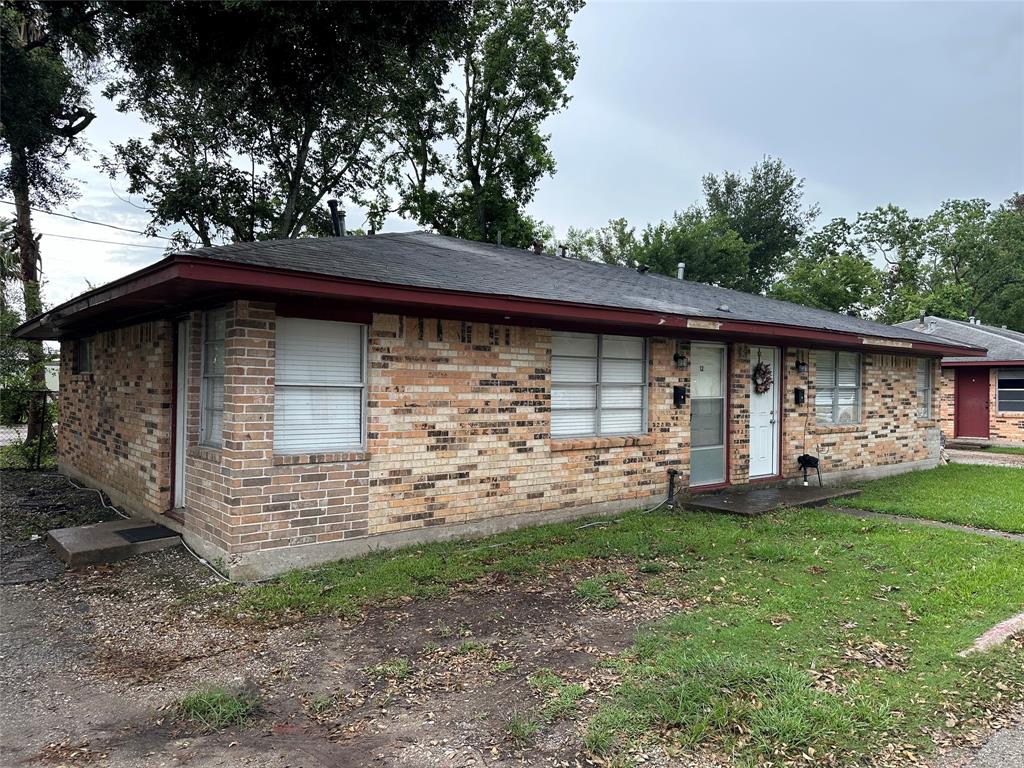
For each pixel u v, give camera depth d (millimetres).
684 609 5086
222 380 6379
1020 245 35594
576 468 8297
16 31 14414
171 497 7367
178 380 7391
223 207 21297
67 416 11727
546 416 7984
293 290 5508
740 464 10367
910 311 35406
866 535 7488
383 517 6641
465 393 7242
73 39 10383
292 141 21328
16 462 13422
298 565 6059
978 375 20562
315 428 6316
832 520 8180
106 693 3826
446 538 7105
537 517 7891
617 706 3518
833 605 5145
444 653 4297
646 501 9078
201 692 3734
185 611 5109
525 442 7785
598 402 8695
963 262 38344
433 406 6996
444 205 27438
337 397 6449
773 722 3295
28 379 16625
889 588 5582
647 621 4840
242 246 6641
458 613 5027
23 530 7695
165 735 3350
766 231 40531
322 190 23312
